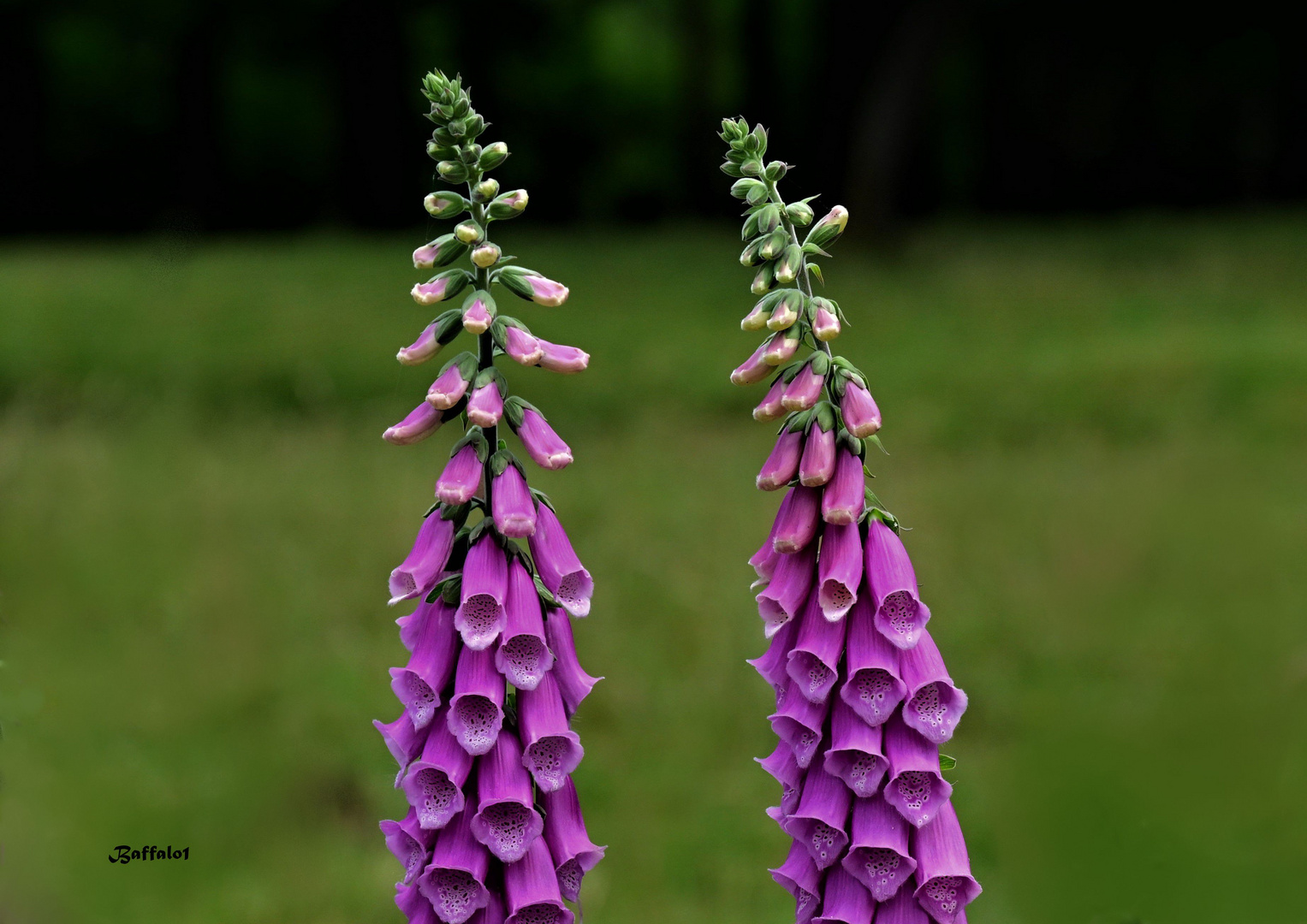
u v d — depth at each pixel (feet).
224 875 16.33
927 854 7.13
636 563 26.25
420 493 30.96
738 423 39.37
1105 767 17.28
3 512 28.50
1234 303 58.13
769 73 104.78
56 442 34.55
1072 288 63.00
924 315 56.08
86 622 22.97
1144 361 43.01
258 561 26.16
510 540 7.23
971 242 84.58
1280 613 23.45
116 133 105.91
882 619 7.04
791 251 7.04
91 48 103.91
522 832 7.02
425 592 7.36
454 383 6.92
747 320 7.06
